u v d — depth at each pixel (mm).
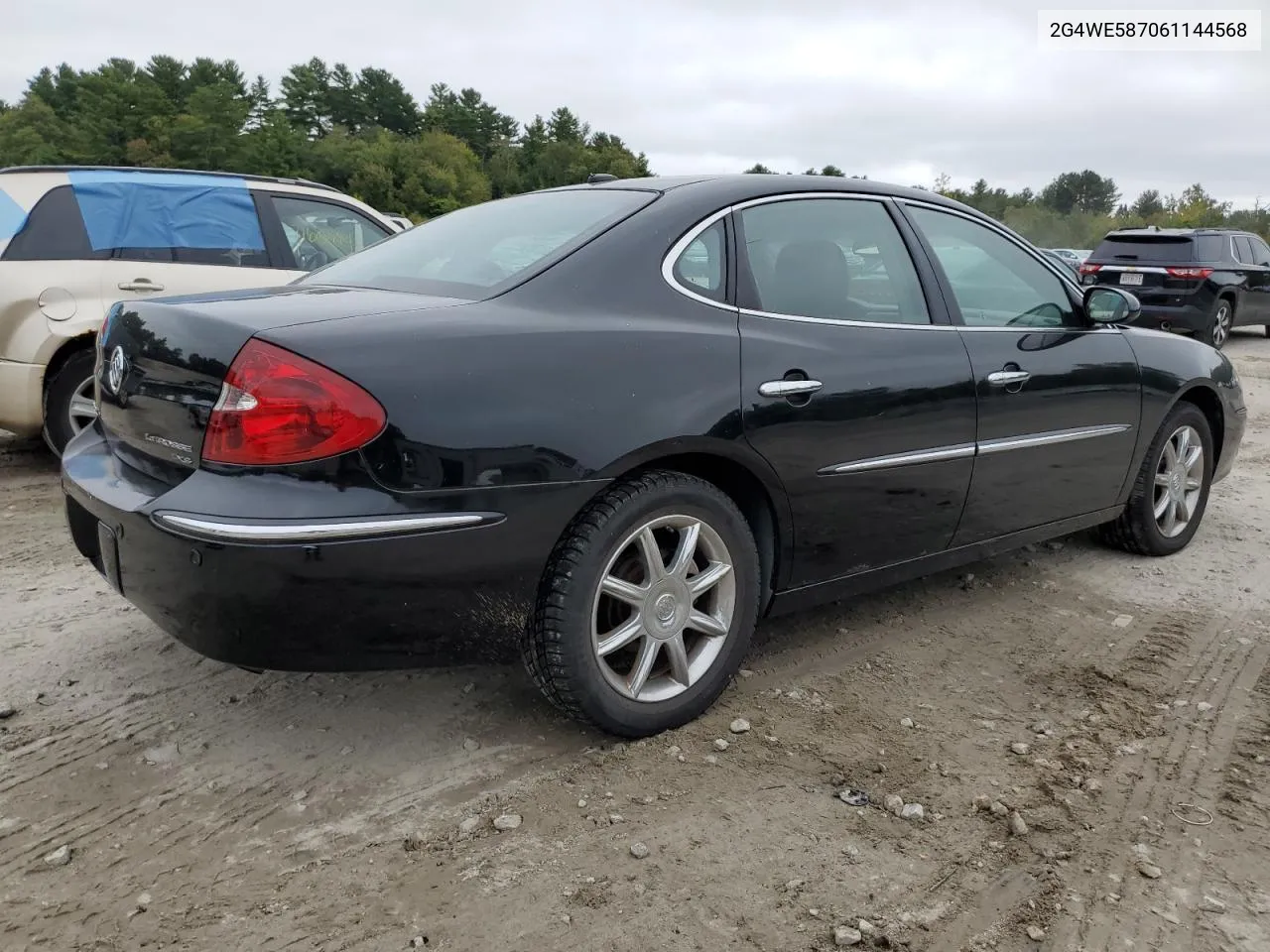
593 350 2643
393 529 2326
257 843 2396
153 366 2541
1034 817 2561
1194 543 5004
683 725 2963
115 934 2088
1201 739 2994
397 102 157750
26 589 3990
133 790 2600
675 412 2717
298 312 2520
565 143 145625
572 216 3102
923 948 2094
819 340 3115
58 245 5711
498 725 2963
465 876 2285
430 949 2061
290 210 6676
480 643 2557
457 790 2623
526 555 2527
